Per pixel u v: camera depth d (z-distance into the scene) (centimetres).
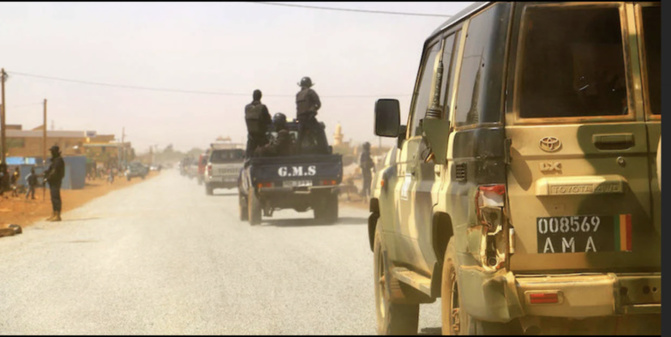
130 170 13512
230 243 2273
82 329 1109
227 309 1251
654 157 721
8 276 1650
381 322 1073
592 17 744
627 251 714
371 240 1155
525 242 709
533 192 712
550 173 715
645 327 747
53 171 3397
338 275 1612
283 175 2955
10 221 3381
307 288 1450
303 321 1156
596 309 686
